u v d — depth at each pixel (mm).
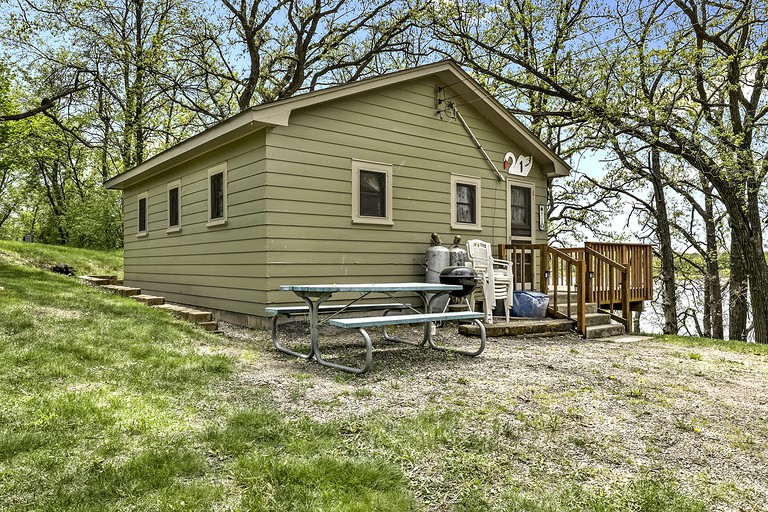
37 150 20516
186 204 9391
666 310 15148
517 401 3973
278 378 4438
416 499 2412
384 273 8062
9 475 2379
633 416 3791
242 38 18828
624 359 5922
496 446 3070
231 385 4145
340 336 6816
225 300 8023
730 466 2990
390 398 3914
